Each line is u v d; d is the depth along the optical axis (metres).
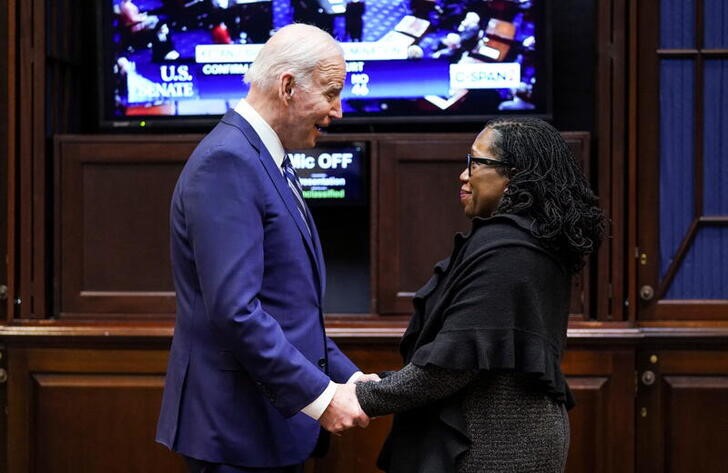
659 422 3.60
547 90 3.71
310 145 2.44
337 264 3.92
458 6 3.70
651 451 3.61
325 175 3.64
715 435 3.60
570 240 2.12
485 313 2.07
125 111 3.78
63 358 3.59
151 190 3.60
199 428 2.34
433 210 3.56
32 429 3.60
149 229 3.61
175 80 3.76
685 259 3.66
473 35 3.71
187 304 2.36
